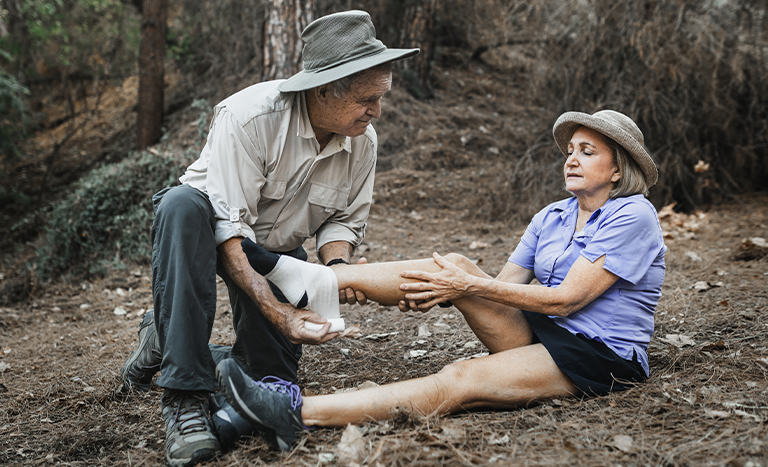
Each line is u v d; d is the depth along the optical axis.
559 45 7.70
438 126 8.97
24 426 2.55
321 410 2.04
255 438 2.09
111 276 5.95
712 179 7.16
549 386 2.24
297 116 2.41
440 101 9.88
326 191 2.60
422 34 9.77
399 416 2.05
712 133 7.34
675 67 6.88
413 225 6.93
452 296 2.27
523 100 9.42
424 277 2.27
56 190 9.51
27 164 10.12
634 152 2.23
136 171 6.78
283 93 2.39
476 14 10.98
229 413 2.12
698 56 7.01
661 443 1.86
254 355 2.53
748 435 1.85
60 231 6.52
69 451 2.24
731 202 7.23
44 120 11.11
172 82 10.45
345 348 3.36
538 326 2.34
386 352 3.26
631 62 7.16
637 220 2.22
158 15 8.98
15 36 9.91
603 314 2.30
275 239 2.62
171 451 1.99
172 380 2.02
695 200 7.23
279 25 7.20
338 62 2.26
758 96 7.30
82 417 2.60
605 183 2.34
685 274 4.45
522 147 8.60
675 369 2.55
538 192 7.07
